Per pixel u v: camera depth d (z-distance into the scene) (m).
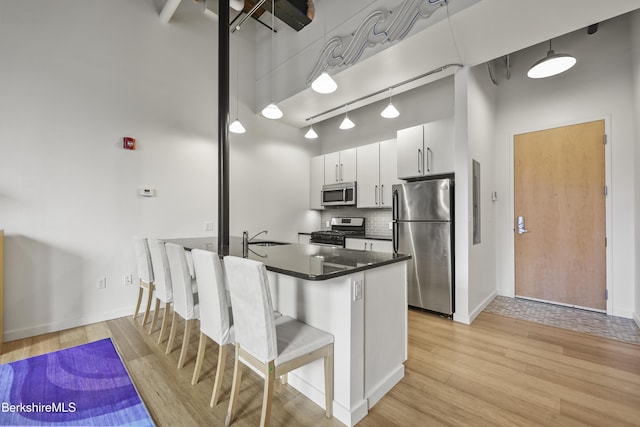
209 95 3.89
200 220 3.78
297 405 1.73
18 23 2.64
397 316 2.01
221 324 1.69
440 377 2.02
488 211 3.74
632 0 2.02
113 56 3.14
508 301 3.77
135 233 3.27
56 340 2.57
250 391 1.86
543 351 2.39
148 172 3.37
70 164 2.87
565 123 3.51
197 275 1.86
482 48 2.68
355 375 1.61
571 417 1.62
